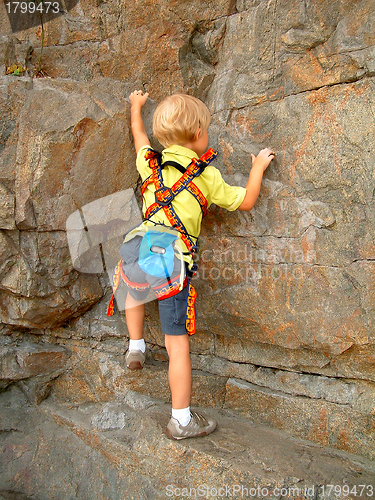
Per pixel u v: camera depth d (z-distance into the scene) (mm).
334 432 2098
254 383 2359
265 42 2195
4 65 2590
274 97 2170
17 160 2156
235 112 2299
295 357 2234
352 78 1931
